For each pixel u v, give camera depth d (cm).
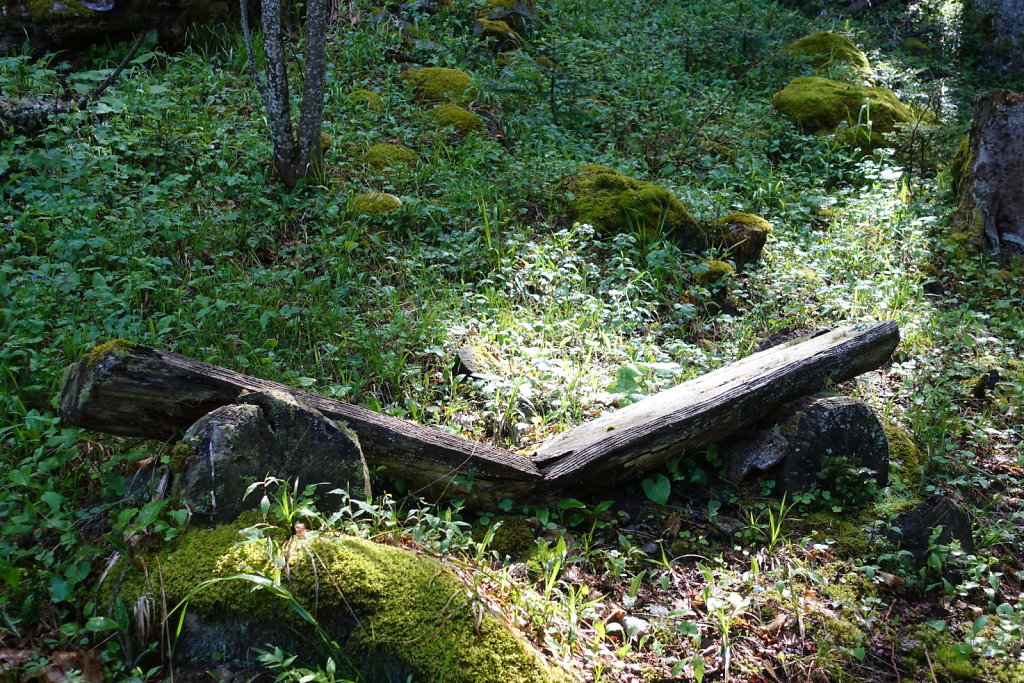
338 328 512
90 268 510
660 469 432
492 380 467
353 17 942
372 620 296
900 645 361
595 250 663
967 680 350
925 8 1431
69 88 712
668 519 410
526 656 303
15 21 761
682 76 995
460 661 293
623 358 528
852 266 680
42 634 308
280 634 295
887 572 394
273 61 621
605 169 716
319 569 300
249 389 345
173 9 813
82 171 588
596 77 938
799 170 838
